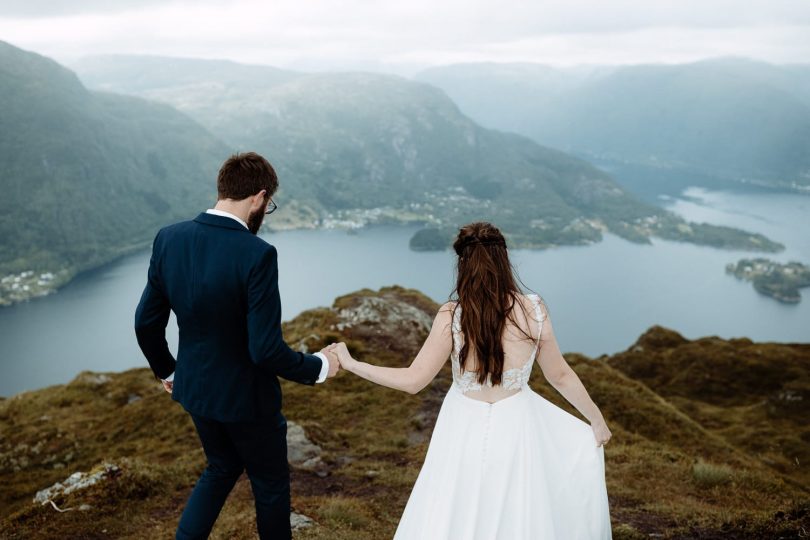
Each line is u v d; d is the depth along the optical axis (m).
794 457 31.80
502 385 3.51
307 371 3.41
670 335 53.16
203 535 3.65
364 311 25.33
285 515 3.81
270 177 3.53
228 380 3.34
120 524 8.43
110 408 26.19
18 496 18.52
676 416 22.73
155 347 3.53
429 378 3.49
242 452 3.59
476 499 3.41
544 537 3.38
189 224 3.46
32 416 26.09
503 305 3.35
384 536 7.05
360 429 16.14
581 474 3.64
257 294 3.21
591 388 23.95
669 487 9.65
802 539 5.73
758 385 43.00
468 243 3.42
